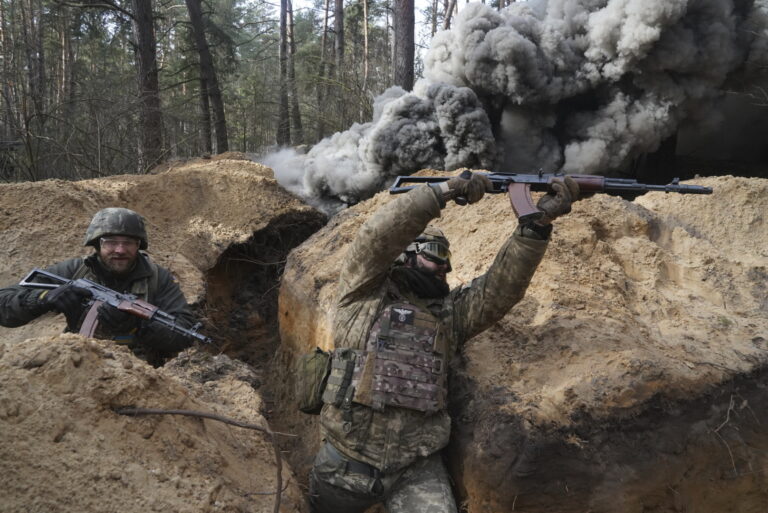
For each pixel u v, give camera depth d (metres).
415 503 2.89
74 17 17.16
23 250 5.31
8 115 10.73
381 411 2.88
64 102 10.72
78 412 2.58
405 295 3.15
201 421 3.12
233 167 7.42
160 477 2.58
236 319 6.46
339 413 2.97
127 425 2.68
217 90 16.39
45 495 2.21
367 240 2.99
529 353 3.35
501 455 2.83
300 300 4.99
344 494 2.98
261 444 3.49
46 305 3.53
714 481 3.14
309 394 3.16
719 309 3.92
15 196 5.84
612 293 3.82
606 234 4.44
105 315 3.50
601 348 3.27
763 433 3.21
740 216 4.63
